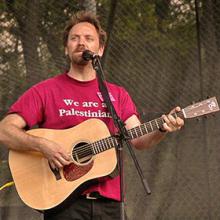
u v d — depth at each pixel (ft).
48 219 44.45
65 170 44.21
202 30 60.75
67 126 44.60
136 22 60.34
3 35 58.80
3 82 58.65
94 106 44.86
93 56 43.57
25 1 59.21
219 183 60.08
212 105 42.91
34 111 44.62
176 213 59.67
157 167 59.57
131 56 60.13
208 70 60.54
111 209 43.75
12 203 57.98
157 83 60.29
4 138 44.75
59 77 45.60
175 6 60.75
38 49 59.16
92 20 46.52
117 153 43.57
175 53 60.54
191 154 60.03
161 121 43.24
